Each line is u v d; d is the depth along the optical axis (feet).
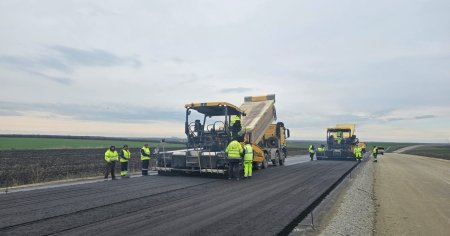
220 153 53.93
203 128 60.90
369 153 206.39
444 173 79.92
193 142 59.88
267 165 74.33
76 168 73.51
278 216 27.50
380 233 26.14
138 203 31.81
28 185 43.39
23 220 24.82
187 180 50.83
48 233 21.72
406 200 40.60
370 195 42.75
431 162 125.18
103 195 35.91
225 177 55.77
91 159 102.06
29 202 31.55
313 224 26.23
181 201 33.19
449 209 35.47
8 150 138.10
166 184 45.62
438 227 28.04
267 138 77.66
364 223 27.35
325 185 46.37
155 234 21.85
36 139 243.60
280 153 82.84
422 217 31.55
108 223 24.40
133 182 47.78
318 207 32.81
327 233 23.22
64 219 25.31
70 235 21.38
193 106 59.52
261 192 39.52
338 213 29.45
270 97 75.05
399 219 30.68
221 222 25.22
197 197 35.55
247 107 74.54
